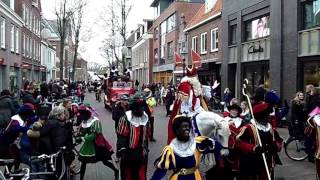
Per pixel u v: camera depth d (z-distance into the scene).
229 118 7.81
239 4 24.41
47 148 7.28
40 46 51.91
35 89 17.61
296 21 18.47
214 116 6.19
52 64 64.94
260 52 22.05
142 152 7.13
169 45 44.81
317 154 7.33
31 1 43.72
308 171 9.98
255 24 22.89
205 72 32.03
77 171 9.91
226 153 5.84
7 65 31.45
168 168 4.91
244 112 8.95
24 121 8.28
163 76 48.19
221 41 27.69
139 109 7.13
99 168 10.38
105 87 32.69
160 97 36.97
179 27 40.31
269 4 20.80
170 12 42.97
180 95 7.65
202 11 35.47
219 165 5.75
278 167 10.48
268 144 6.52
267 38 21.31
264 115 6.52
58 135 7.29
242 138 6.43
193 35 34.81
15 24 34.88
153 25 54.56
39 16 50.72
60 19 36.69
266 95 6.82
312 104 11.38
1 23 29.77
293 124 11.70
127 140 7.08
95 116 8.77
